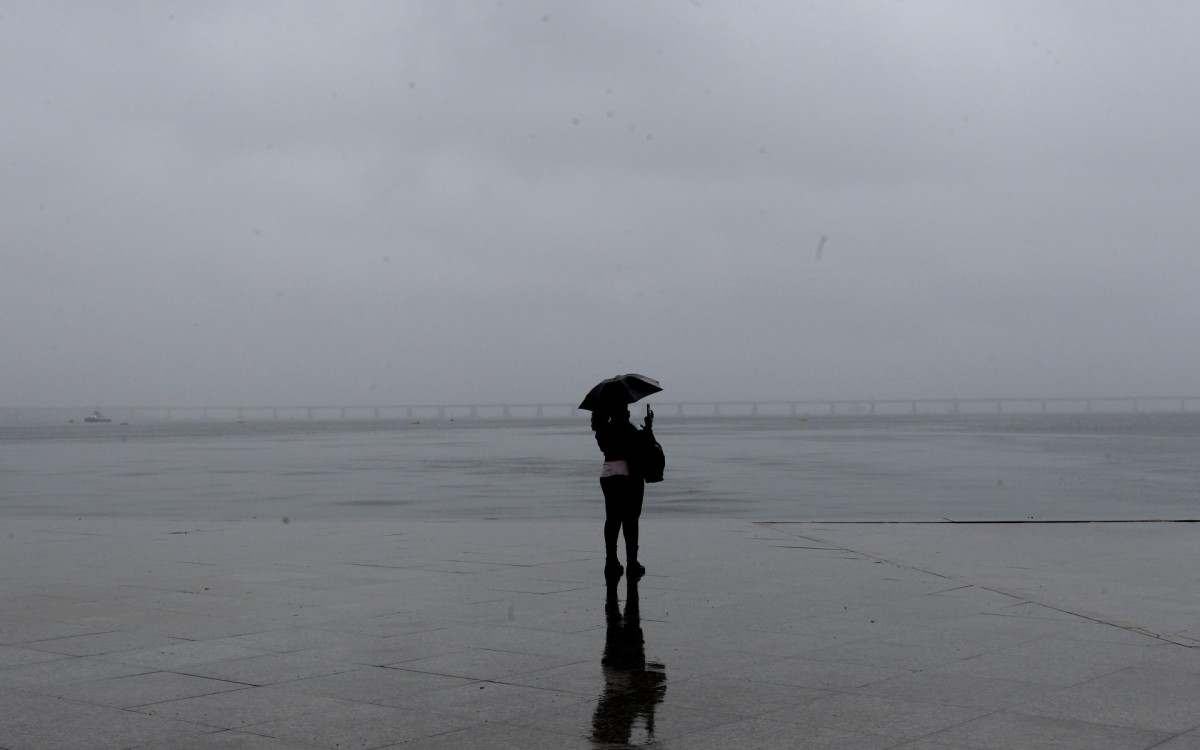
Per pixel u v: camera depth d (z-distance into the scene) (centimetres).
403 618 954
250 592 1099
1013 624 916
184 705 668
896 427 13738
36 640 862
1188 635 868
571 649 824
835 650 817
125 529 1753
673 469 3906
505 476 3653
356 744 588
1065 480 3238
